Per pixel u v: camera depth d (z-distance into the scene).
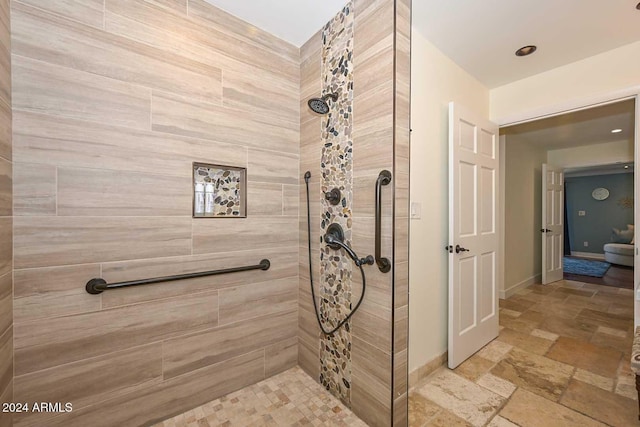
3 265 0.97
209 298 1.50
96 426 1.20
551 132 3.48
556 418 1.38
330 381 1.59
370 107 1.35
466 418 1.38
